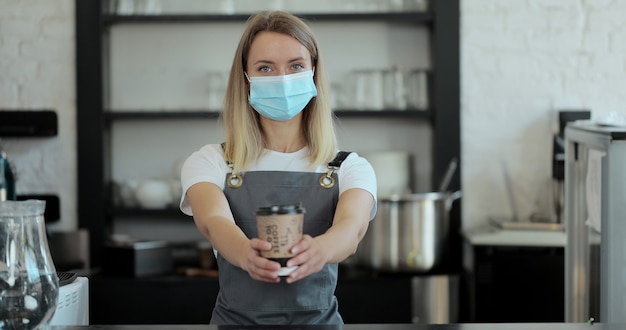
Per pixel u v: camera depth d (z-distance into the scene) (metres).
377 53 4.64
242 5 4.56
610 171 2.51
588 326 1.82
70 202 4.54
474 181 4.48
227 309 2.21
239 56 2.26
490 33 4.46
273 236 1.80
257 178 2.25
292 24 2.23
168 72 4.54
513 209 4.41
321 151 2.27
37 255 1.75
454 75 4.42
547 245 3.94
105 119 4.52
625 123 3.00
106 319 4.12
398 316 4.06
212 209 2.11
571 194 3.07
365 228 2.13
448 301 4.08
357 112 4.39
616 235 2.52
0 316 1.71
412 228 4.05
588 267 2.85
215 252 2.28
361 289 4.06
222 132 4.59
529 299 3.96
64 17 4.50
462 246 4.42
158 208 4.49
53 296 1.77
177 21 4.46
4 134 4.42
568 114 4.39
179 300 4.12
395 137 4.65
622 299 2.52
